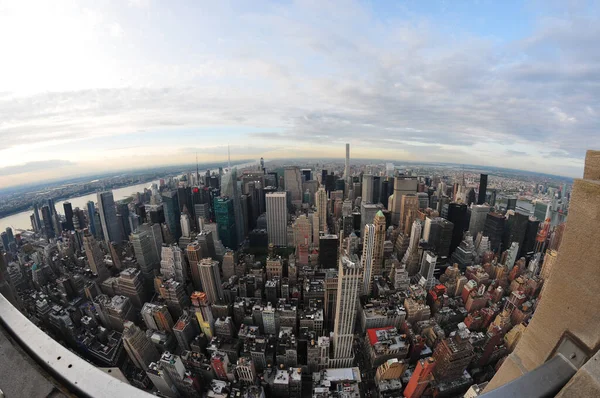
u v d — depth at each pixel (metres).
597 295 3.99
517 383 3.67
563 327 4.51
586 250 4.19
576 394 3.13
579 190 4.29
